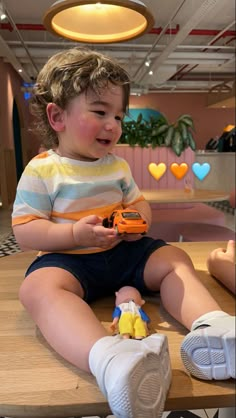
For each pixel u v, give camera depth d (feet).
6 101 19.71
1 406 1.59
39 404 1.59
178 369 1.82
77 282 2.32
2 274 3.27
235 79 22.26
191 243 4.07
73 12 7.14
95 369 1.61
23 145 24.76
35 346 2.06
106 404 1.60
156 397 1.52
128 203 2.96
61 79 2.47
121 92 2.51
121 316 2.14
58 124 2.58
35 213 2.53
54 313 1.93
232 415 2.24
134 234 2.26
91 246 2.42
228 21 15.99
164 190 9.17
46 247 2.47
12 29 15.99
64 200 2.58
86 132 2.44
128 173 2.97
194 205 10.70
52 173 2.57
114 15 7.22
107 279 2.59
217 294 2.64
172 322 2.30
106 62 2.51
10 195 19.04
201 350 1.69
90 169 2.67
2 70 18.84
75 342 1.77
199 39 18.33
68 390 1.67
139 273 2.57
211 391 1.65
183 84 26.32
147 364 1.51
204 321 1.83
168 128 10.05
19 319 2.40
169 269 2.42
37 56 18.60
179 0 13.47
